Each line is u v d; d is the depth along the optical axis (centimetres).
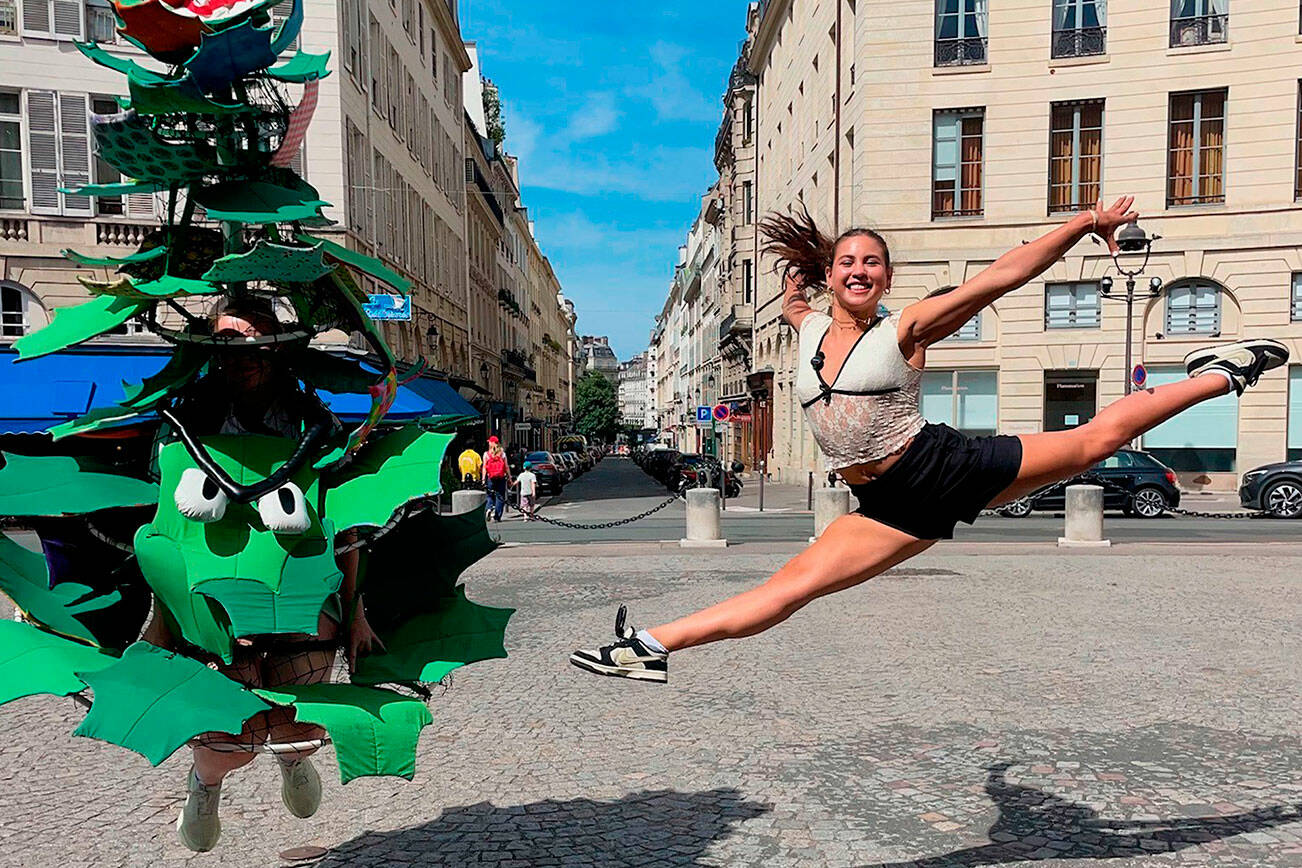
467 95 5497
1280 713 579
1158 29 2567
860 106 2705
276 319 310
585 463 6488
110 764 520
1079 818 425
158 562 276
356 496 297
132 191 308
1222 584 1072
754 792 461
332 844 405
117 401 308
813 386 318
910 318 304
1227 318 2586
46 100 2027
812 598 312
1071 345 2625
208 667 273
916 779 475
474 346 4494
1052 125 2634
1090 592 1020
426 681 322
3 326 2012
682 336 10675
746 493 3275
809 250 338
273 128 306
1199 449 2650
